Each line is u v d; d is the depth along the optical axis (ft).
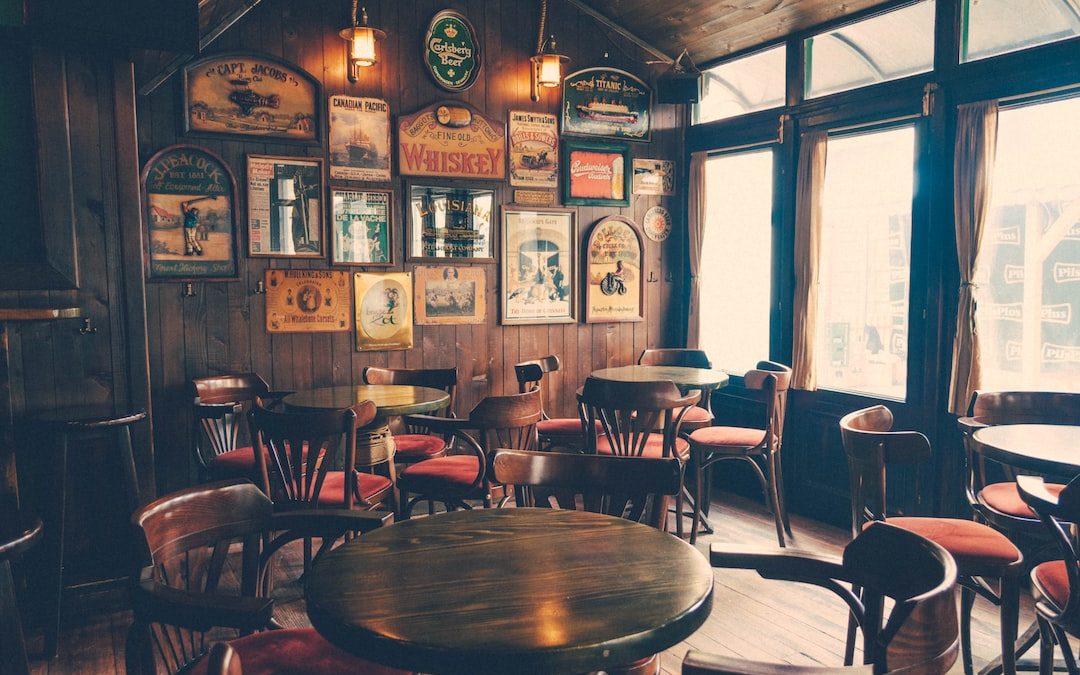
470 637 4.02
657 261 18.01
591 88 16.76
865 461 7.99
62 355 10.29
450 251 15.58
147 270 13.01
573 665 3.92
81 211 10.28
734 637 9.78
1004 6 11.61
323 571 4.97
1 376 9.75
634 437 11.03
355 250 14.69
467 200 15.69
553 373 16.92
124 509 10.63
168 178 13.11
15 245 9.98
